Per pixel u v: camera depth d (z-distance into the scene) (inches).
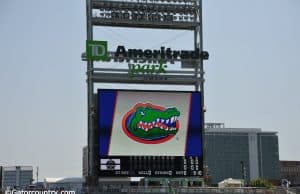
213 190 3380.9
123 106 3400.6
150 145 3388.3
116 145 3348.9
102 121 3361.2
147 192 3292.3
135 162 3351.4
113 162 3329.2
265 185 5905.5
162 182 3503.9
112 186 3299.7
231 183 4623.5
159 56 3604.8
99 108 3371.1
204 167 3494.1
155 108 3437.5
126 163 3341.5
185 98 3481.8
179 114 3457.2
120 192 3253.0
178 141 3425.2
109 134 3353.8
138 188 3289.9
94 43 3535.9
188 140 3437.5
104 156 3324.3
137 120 3400.6
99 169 3307.1
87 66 3526.1
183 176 3388.3
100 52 3531.0
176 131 3435.0
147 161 3366.1
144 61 3592.5
